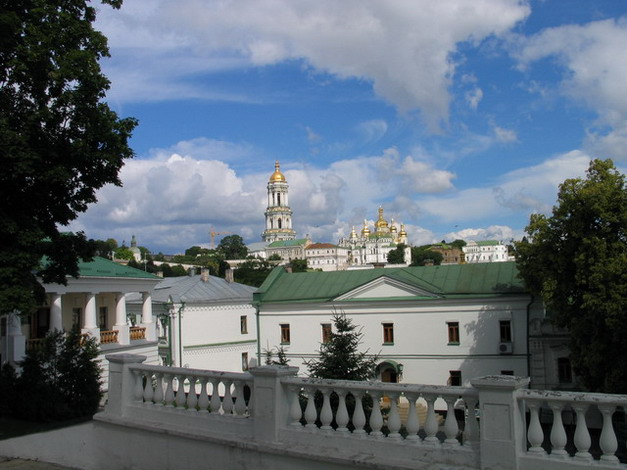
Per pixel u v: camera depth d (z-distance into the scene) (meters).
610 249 24.81
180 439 9.66
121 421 10.53
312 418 8.60
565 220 26.56
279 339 39.94
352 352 23.11
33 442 12.15
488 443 7.11
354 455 7.92
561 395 6.83
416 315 35.81
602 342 24.53
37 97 14.28
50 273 15.52
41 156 13.55
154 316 42.44
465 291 34.94
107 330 33.59
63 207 15.15
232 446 8.96
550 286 26.80
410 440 7.77
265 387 8.86
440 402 26.92
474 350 34.25
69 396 15.45
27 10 14.36
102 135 14.52
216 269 141.25
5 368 15.85
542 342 32.66
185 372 10.03
